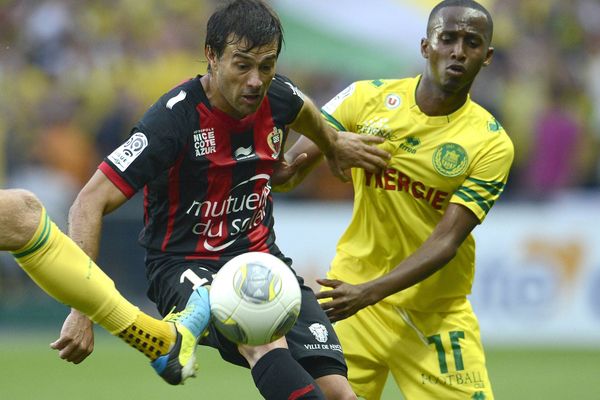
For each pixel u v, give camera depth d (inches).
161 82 2239.2
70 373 1531.7
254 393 1357.0
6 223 600.4
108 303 625.6
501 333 1914.4
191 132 713.6
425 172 847.1
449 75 813.9
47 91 2181.3
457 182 845.2
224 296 674.2
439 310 884.6
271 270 681.6
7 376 1496.1
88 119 2172.7
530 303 1923.0
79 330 650.2
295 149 879.7
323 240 1939.0
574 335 1929.1
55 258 613.9
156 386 1408.7
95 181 692.1
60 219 2097.7
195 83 723.4
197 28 2315.5
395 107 863.1
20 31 2237.9
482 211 836.6
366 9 2271.2
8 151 2108.8
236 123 725.3
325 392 737.0
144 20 2283.5
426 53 846.5
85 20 2257.6
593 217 1987.0
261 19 686.5
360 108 874.8
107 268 1934.1
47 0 2263.8
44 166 2121.1
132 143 698.2
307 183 2060.8
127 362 1662.2
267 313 671.8
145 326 636.7
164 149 701.9
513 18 2267.5
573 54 2268.7
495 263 1914.4
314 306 766.5
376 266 887.7
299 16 2260.1
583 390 1381.6
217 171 723.4
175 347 646.5
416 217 862.5
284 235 1937.7
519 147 2142.0
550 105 2178.9
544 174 2129.7
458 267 877.8
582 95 2226.9
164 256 745.6
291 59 2251.5
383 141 843.4
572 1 2306.8
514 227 1927.9
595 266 1941.4
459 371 874.1
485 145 845.8
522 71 2225.6
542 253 1929.1
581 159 2150.6
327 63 2261.3
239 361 746.2
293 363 706.8
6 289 1973.4
